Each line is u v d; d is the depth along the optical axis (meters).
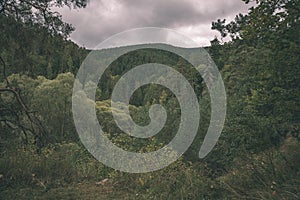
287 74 9.46
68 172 14.97
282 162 9.84
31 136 17.95
